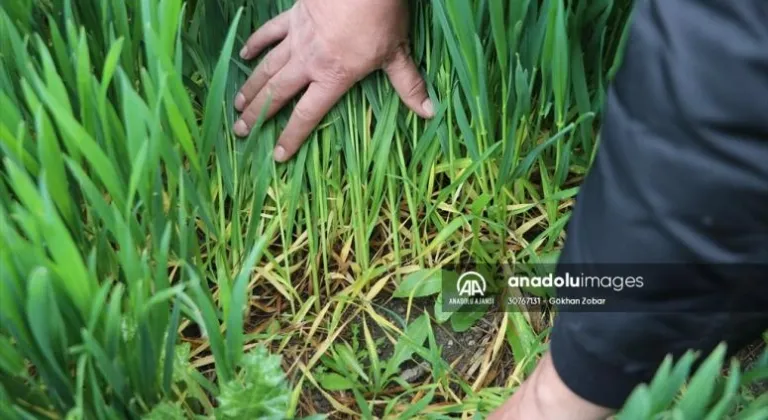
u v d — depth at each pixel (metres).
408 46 1.09
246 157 1.02
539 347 1.02
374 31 1.00
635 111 0.58
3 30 0.85
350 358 1.03
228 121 1.10
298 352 1.06
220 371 0.80
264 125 1.10
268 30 1.07
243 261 1.07
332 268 1.14
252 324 1.09
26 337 0.70
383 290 1.12
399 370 1.05
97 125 0.82
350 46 1.00
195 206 0.92
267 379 0.78
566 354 0.70
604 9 1.05
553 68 0.98
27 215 0.67
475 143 1.08
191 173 0.96
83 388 0.77
